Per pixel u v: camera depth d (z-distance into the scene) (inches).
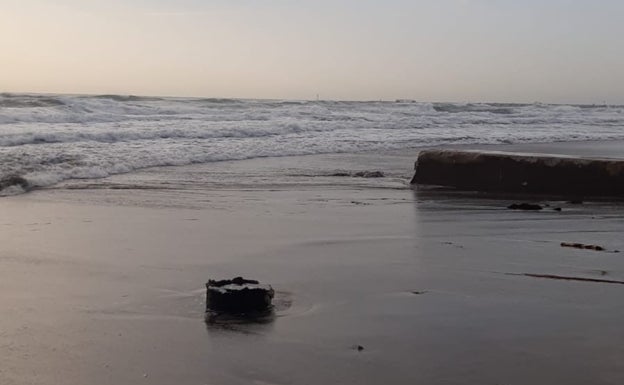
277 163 546.3
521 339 140.6
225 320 152.0
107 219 285.9
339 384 117.8
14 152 450.6
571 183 386.3
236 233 259.4
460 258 219.9
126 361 127.5
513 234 265.4
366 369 124.4
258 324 148.9
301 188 404.8
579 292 177.9
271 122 872.3
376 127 978.7
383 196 377.1
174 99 1393.9
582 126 1301.7
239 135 735.1
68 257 215.3
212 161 544.1
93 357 129.4
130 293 174.2
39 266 203.2
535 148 733.9
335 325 149.1
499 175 402.6
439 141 808.3
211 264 207.6
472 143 807.7
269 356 130.2
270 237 252.2
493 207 339.0
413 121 1108.5
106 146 545.0
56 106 852.0
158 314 156.3
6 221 277.0
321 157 609.3
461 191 402.6
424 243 245.1
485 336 142.4
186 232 259.8
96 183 396.5
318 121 964.6
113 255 218.7
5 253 219.3
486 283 187.6
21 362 126.6
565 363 127.6
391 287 182.7
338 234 260.7
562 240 254.1
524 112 1630.2
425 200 362.9
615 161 381.4
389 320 153.2
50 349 133.5
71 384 117.3
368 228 275.0
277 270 200.7
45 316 154.6
